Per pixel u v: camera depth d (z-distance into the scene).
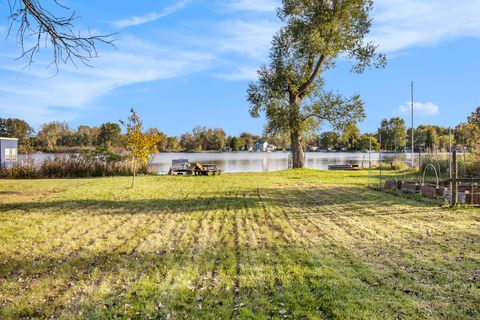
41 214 9.26
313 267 5.23
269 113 26.83
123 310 3.95
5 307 4.07
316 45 24.11
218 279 4.79
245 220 8.68
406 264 5.37
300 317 3.74
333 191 14.71
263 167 38.38
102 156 24.78
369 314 3.79
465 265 5.31
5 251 6.11
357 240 6.79
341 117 27.03
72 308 4.04
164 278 4.86
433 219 8.76
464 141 22.75
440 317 3.75
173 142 86.94
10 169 21.12
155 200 11.88
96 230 7.60
